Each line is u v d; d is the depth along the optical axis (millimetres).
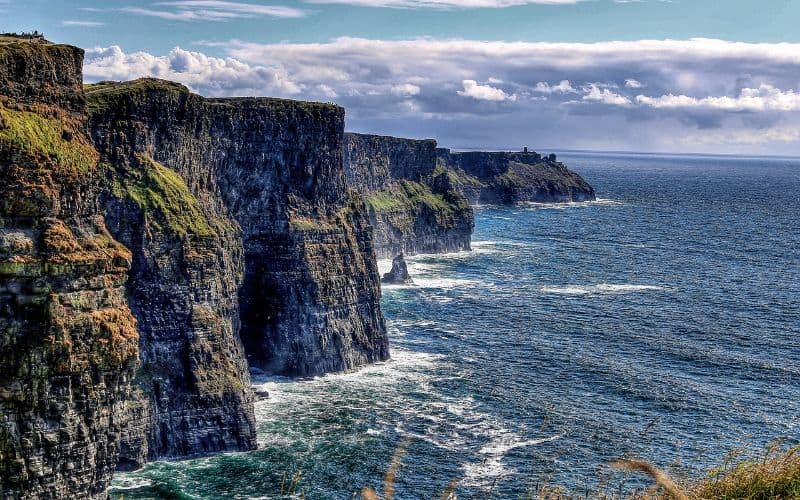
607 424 105812
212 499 84188
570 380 126750
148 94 106000
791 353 144875
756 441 99375
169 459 95812
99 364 62812
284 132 135500
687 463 88688
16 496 60344
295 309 132125
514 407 113000
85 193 64688
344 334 135000
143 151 105750
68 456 62000
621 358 139750
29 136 60969
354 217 145375
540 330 159125
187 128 114750
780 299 193375
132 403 93875
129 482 88562
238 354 113875
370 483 87688
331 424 106188
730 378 129375
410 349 145625
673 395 119125
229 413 99375
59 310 61000
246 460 94750
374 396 118875
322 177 141250
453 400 116688
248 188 132375
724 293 199750
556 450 95688
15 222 60188
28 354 60000
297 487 87312
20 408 60312
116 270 65312
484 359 138875
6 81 62375
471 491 84500
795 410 113500
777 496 28250
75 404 62219
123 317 65188
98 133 101312
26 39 79812
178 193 106125
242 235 127062
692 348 146875
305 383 125938
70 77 67125
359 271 140875
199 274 104312
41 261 60281
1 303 59719
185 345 101312
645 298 192250
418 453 96000
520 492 84312
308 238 134750
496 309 177375
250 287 134125
